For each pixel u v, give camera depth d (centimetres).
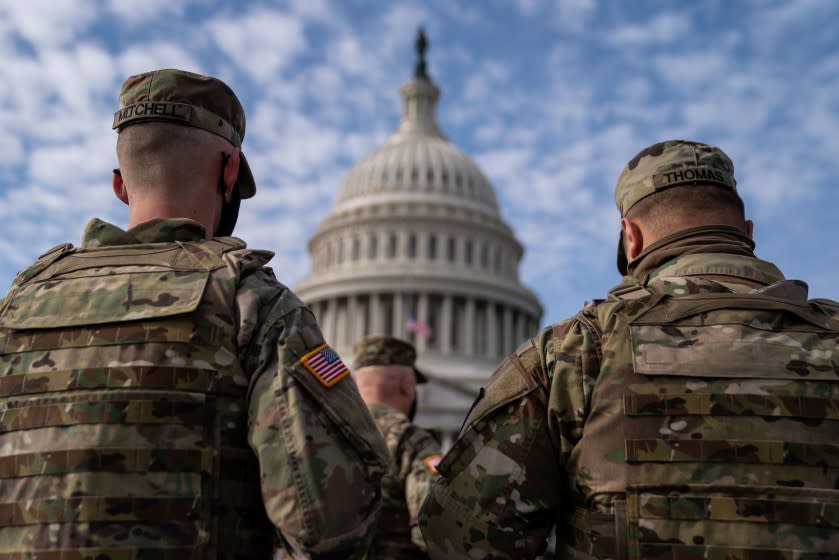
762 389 353
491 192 9806
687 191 429
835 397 353
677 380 360
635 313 382
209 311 356
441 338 8362
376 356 800
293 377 342
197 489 334
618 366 369
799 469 342
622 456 354
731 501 338
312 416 338
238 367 355
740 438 346
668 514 341
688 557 335
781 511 335
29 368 352
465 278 8562
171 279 364
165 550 323
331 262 9162
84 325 355
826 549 331
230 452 348
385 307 8669
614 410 362
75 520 321
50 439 336
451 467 394
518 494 380
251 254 382
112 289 363
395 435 709
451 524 388
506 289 8794
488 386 403
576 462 371
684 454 347
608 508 352
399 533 691
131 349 346
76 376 343
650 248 429
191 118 406
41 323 359
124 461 329
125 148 407
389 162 9506
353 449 344
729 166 443
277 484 329
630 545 343
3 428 346
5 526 331
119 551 319
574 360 379
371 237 8962
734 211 432
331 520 323
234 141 424
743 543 332
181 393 341
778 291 385
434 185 9225
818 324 376
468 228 8975
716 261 407
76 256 390
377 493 349
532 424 383
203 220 410
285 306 367
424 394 7244
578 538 366
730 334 368
